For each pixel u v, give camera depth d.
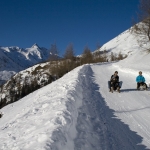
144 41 37.78
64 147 4.65
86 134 6.16
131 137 6.44
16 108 17.89
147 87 14.23
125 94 12.88
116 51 141.88
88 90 13.58
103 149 5.59
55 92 11.33
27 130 5.62
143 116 8.46
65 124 5.57
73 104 8.09
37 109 7.99
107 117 8.23
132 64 32.34
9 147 4.75
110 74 24.69
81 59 66.50
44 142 4.35
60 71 61.41
